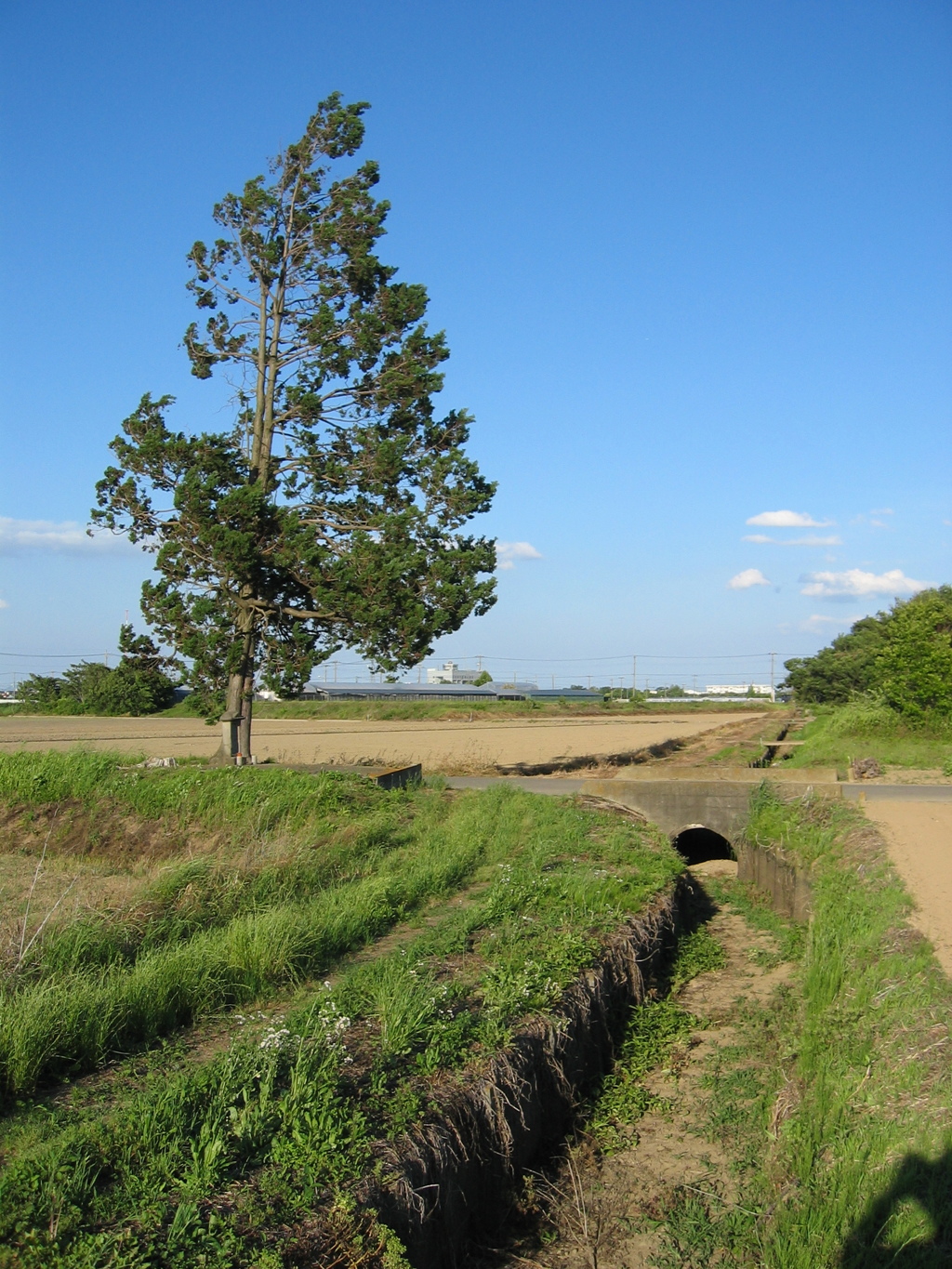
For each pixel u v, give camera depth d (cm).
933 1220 636
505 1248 748
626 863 1652
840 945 1225
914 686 3597
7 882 1566
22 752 2289
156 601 2420
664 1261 739
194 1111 659
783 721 5894
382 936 1216
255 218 2569
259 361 2586
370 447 2541
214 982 957
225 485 2373
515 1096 820
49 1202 542
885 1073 850
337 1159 624
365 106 2538
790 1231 706
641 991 1238
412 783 2278
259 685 2588
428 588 2400
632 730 5616
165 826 1922
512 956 1079
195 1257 518
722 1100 1002
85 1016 816
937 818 1761
